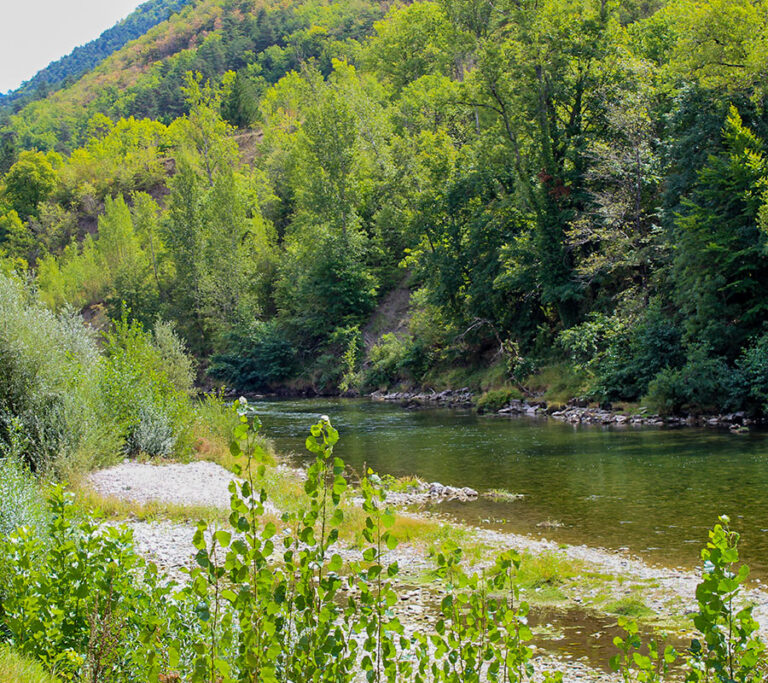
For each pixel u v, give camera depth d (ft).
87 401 61.11
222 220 212.43
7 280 61.00
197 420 76.74
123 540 17.40
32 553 18.61
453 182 133.28
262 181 262.67
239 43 571.28
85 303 272.31
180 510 45.88
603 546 38.75
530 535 41.75
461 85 131.23
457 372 139.64
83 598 15.93
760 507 44.45
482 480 59.06
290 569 12.47
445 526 44.09
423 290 149.69
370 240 187.93
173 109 544.21
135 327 79.61
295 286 191.93
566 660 24.49
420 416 112.06
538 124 122.52
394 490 56.29
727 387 82.99
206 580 12.61
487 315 134.31
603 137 117.91
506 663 13.42
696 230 89.25
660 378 88.84
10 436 52.75
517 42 121.70
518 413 108.27
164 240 238.89
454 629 13.65
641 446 70.64
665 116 103.09
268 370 186.09
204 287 212.64
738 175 86.48
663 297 101.81
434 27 223.51
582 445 73.97
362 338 176.24
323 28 515.09
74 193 378.32
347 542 40.86
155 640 14.33
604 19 120.47
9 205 384.27
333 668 12.16
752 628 11.87
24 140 589.73
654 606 29.76
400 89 238.27
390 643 12.87
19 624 15.83
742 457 61.11
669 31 140.56
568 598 31.24
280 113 338.34
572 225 112.57
